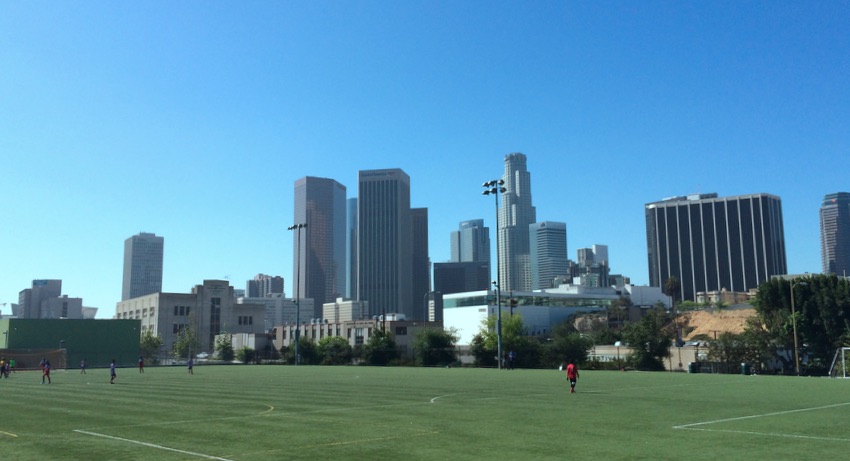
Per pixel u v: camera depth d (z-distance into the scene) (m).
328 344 120.75
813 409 26.25
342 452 16.22
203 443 17.88
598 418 23.22
